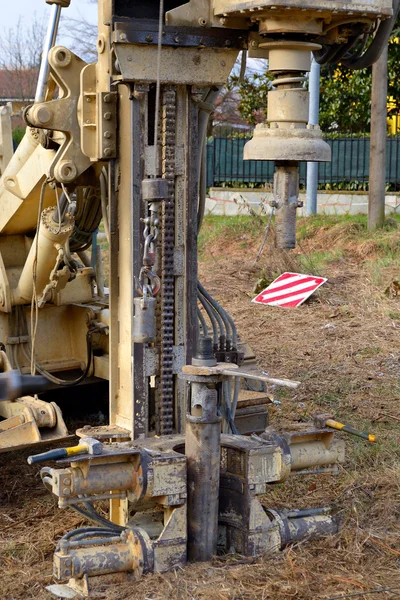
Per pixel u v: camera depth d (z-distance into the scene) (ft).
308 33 17.38
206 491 16.63
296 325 41.19
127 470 16.16
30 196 22.66
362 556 17.37
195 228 18.49
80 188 21.66
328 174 76.54
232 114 134.10
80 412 27.22
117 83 17.72
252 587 15.94
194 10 17.61
